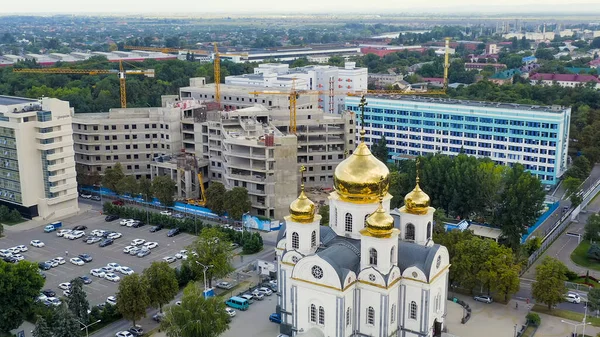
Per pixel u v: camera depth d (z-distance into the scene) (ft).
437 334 449.06
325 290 415.85
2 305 460.96
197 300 447.01
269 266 572.51
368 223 415.03
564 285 506.89
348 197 442.91
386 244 411.75
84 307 471.21
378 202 442.50
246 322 493.77
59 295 549.13
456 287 548.31
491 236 653.71
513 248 622.54
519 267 524.93
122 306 471.21
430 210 460.14
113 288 565.94
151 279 493.36
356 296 426.10
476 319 490.08
